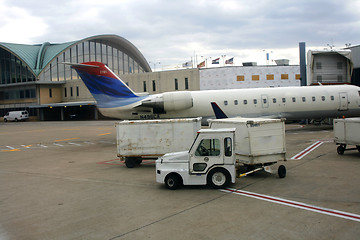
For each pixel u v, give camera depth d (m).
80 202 11.88
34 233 9.02
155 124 18.22
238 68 60.38
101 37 91.75
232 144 12.66
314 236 8.06
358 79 47.22
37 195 13.11
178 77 67.19
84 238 8.54
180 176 13.46
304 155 19.80
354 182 13.12
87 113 87.06
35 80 86.06
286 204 10.65
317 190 12.18
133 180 15.30
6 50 89.75
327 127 36.62
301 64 43.41
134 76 73.44
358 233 8.17
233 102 29.83
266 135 14.45
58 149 28.38
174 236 8.40
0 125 71.00
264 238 8.05
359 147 19.50
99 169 18.47
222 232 8.53
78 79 86.56
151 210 10.61
